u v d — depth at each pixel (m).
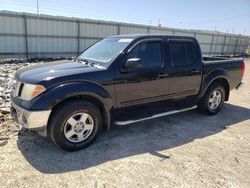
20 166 3.11
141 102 4.20
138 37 4.12
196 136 4.32
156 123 4.88
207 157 3.56
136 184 2.86
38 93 3.22
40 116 3.21
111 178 2.96
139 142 3.97
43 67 3.84
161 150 3.73
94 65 3.92
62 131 3.40
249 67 18.56
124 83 3.88
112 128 4.50
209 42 30.25
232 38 33.16
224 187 2.88
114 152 3.60
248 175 3.15
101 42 4.79
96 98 3.65
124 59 3.87
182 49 4.66
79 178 2.93
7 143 3.68
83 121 3.59
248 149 3.89
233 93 8.16
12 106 3.58
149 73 4.15
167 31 25.34
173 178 3.00
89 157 3.43
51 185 2.77
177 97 4.74
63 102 3.43
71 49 19.58
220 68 5.36
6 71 10.55
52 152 3.51
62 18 18.42
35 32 17.42
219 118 5.38
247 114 5.77
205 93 5.23
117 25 21.59
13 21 16.31
